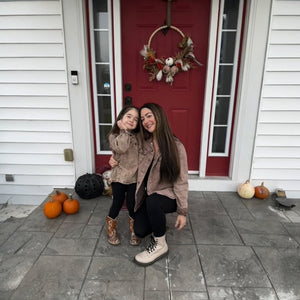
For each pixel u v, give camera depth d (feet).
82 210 8.06
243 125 8.84
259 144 9.00
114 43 8.44
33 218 7.57
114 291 5.00
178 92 9.14
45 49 8.38
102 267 5.62
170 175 5.49
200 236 6.79
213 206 8.45
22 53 8.41
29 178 9.71
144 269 5.57
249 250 6.25
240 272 5.53
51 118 9.03
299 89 8.43
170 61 8.45
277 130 8.85
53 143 9.30
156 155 5.50
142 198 5.96
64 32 8.20
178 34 8.59
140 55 8.82
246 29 8.11
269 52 8.14
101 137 9.78
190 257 5.96
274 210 8.26
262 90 8.45
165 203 5.59
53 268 5.58
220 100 9.19
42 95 8.80
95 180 8.70
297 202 9.02
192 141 9.61
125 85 9.08
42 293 4.95
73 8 8.00
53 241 6.52
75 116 8.98
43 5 8.00
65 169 9.57
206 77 8.75
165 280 5.28
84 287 5.09
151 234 6.79
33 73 8.60
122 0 8.34
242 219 7.68
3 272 5.46
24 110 8.97
